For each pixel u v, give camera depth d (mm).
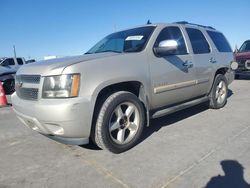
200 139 4035
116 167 3234
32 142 4320
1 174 3225
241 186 2688
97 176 3039
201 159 3324
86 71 3262
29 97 3494
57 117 3113
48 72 3240
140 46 4102
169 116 5445
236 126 4602
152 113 4254
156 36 4270
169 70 4285
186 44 4863
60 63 3350
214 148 3658
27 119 3520
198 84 5047
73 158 3568
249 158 3295
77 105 3133
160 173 3023
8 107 7836
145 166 3215
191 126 4715
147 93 3938
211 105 5766
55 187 2861
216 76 5762
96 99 3318
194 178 2873
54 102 3143
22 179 3074
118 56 3682
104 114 3395
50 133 3375
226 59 6039
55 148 3979
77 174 3115
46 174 3162
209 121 4980
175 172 3029
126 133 3766
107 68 3455
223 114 5453
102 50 4586
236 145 3730
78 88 3186
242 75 12508
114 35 4902
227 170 3016
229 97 7465
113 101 3463
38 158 3641
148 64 3967
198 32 5395
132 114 3785
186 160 3318
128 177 2977
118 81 3512
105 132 3414
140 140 4098
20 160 3611
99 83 3316
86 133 3301
